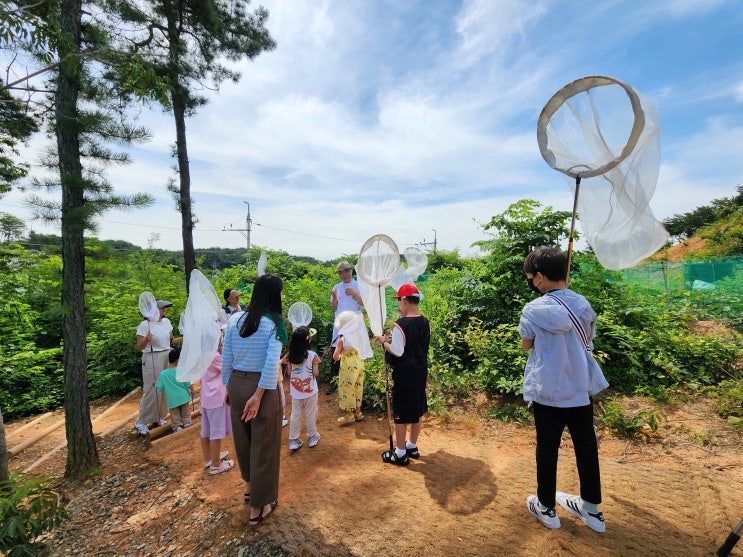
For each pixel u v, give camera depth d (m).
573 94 2.25
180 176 8.96
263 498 2.68
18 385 6.82
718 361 5.16
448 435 4.11
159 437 4.75
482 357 5.25
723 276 11.52
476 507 2.72
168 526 2.96
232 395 2.75
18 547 2.47
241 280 11.82
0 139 6.26
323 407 5.37
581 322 2.33
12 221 7.56
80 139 3.82
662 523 2.40
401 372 3.35
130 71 3.60
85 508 3.34
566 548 2.22
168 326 5.09
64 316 3.80
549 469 2.40
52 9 3.59
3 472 3.03
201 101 8.96
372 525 2.62
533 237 6.03
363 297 3.81
